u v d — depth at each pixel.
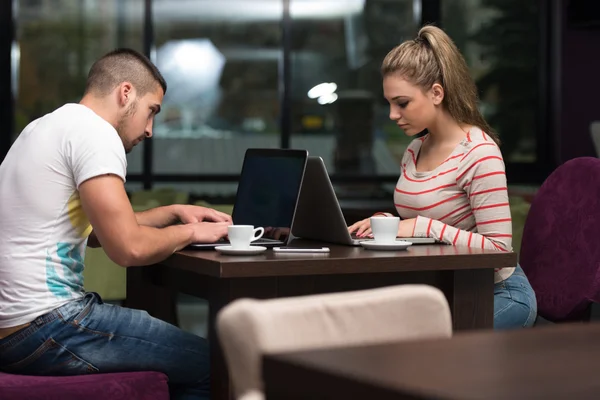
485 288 2.62
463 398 0.84
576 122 8.40
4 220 2.49
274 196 2.82
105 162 2.44
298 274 2.34
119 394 2.42
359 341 1.42
